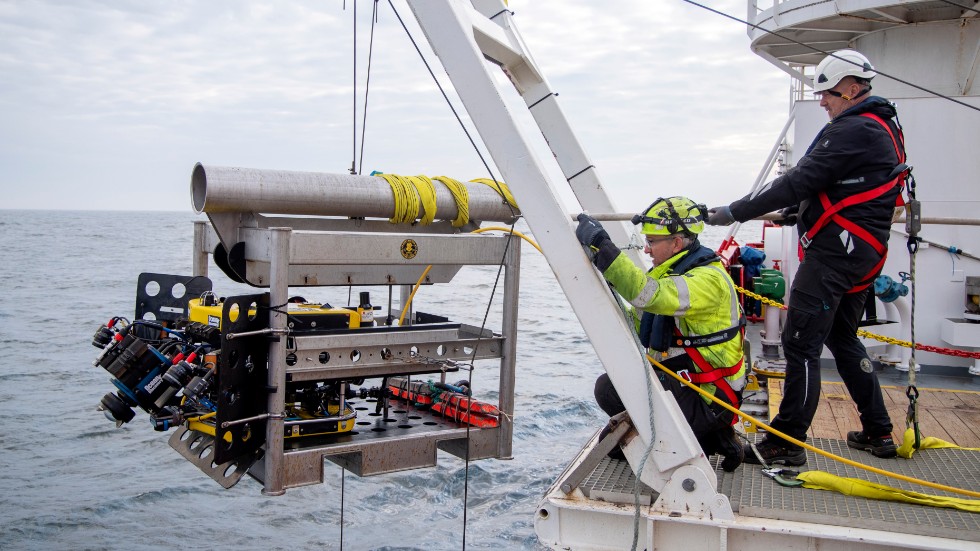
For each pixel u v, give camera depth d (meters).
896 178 3.88
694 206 3.77
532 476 9.58
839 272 3.89
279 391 3.29
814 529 3.31
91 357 15.98
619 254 3.29
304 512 8.72
